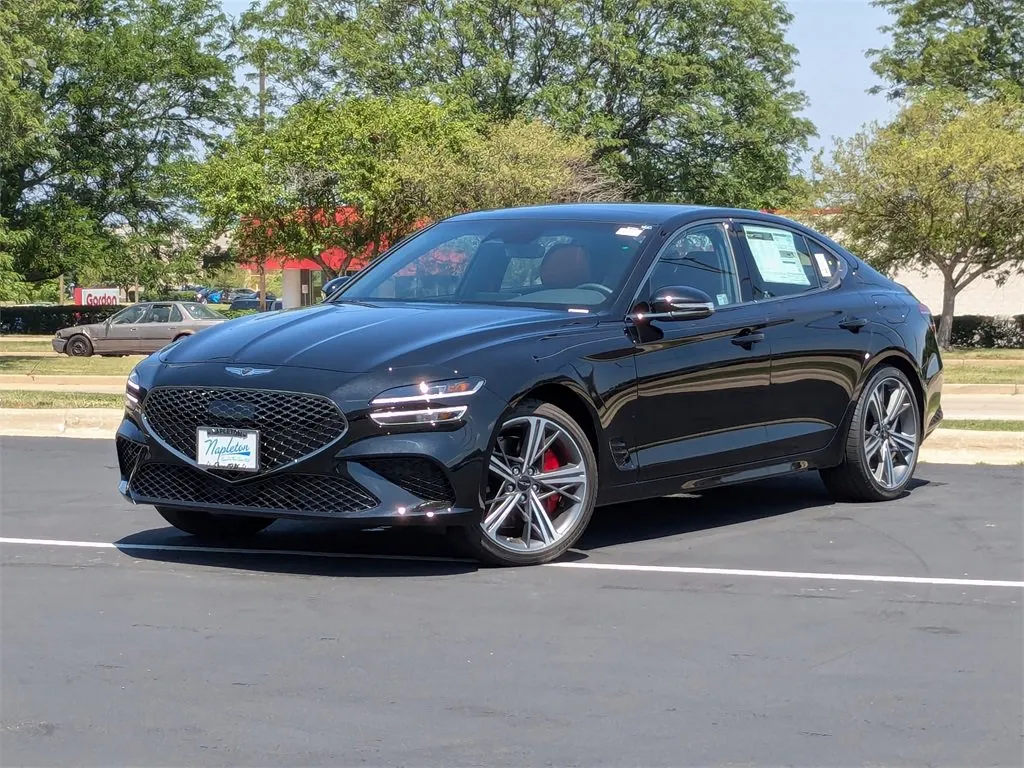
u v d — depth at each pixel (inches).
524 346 250.8
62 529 290.2
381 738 156.9
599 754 151.9
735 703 170.9
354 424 233.1
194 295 2497.5
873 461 325.4
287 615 215.5
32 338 2017.7
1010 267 1620.3
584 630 207.2
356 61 2169.0
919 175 1445.6
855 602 226.8
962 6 2190.0
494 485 249.4
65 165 2218.3
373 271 303.0
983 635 205.8
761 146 2210.9
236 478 239.8
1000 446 405.7
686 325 279.1
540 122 1814.7
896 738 157.9
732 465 289.0
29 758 150.3
